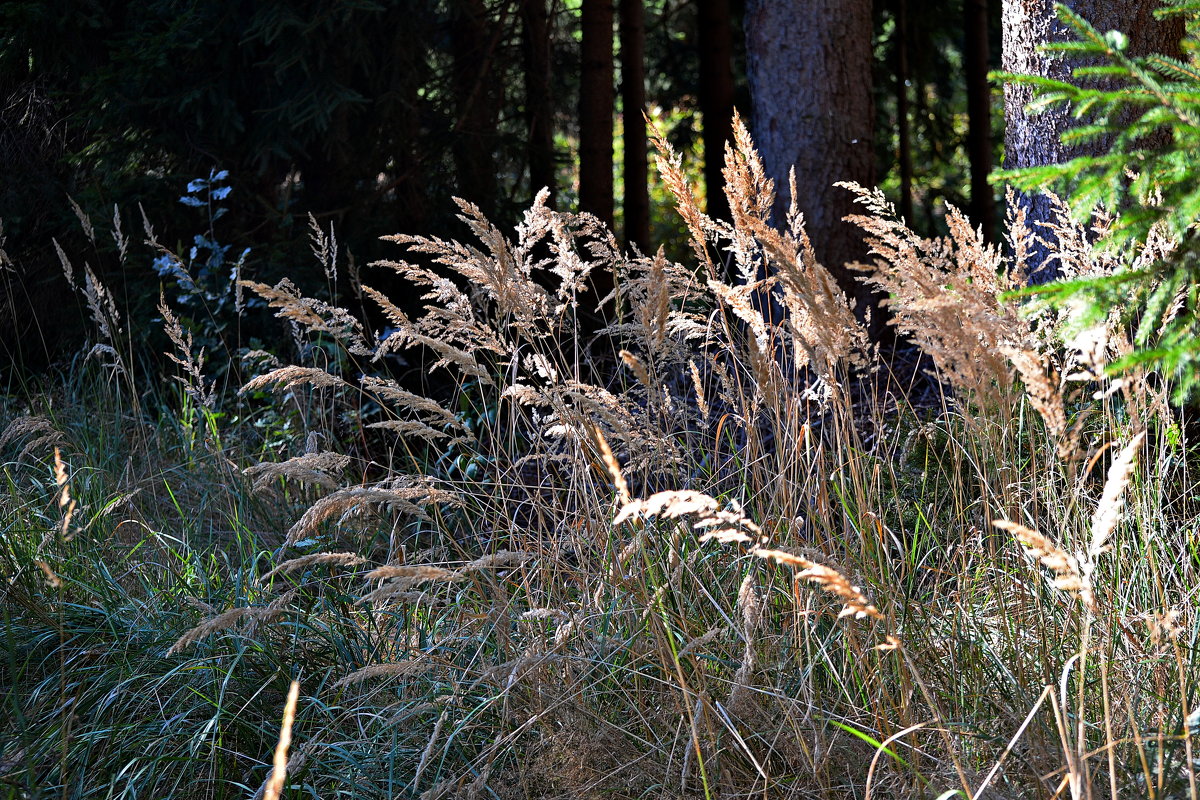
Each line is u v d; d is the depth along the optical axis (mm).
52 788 2781
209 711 3098
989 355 2605
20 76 7535
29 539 4059
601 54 9469
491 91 8852
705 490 3395
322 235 5305
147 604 3582
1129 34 4148
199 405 5832
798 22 6457
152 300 6863
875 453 3363
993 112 14594
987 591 3146
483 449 4988
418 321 3449
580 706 2826
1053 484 3176
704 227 3387
